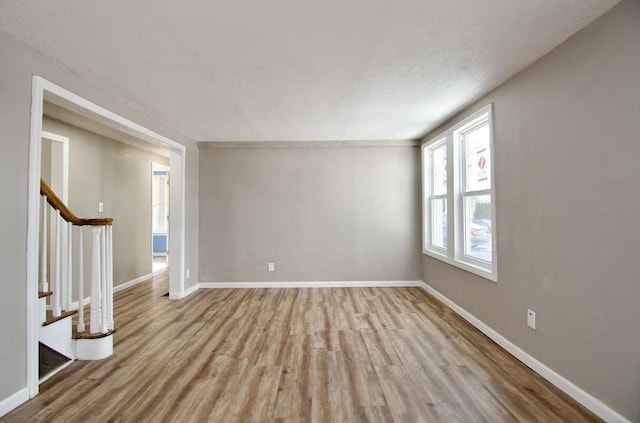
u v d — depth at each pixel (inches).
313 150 185.9
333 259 185.9
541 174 85.4
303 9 63.0
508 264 100.2
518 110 94.3
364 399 75.6
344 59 84.7
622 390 63.4
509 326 99.8
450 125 140.6
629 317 62.2
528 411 70.6
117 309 145.7
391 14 65.0
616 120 64.2
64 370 89.5
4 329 70.4
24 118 75.0
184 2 60.4
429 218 177.8
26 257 75.2
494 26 69.9
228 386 81.5
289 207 185.8
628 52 61.6
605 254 66.9
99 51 79.3
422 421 67.8
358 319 130.7
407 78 97.2
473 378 84.6
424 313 138.1
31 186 76.2
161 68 89.0
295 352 100.7
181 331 118.9
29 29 69.4
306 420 68.3
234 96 111.1
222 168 186.1
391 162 185.6
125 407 72.9
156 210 341.7
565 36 74.7
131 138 175.9
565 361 77.5
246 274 186.2
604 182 67.0
